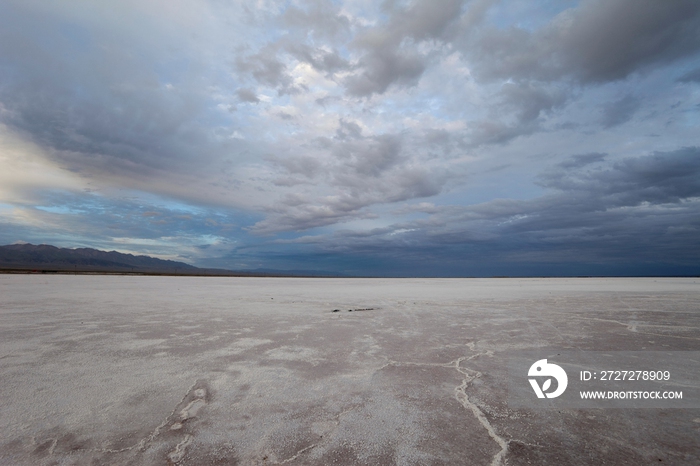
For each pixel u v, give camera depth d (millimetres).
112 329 6160
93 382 3467
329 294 14891
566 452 2256
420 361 4277
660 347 4980
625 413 2855
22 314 7812
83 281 23938
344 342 5273
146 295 13109
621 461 2145
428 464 2111
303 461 2146
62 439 2387
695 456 2195
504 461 2146
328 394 3217
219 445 2324
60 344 5031
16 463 2107
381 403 3023
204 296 13117
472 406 2980
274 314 8195
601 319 7523
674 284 25141
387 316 7977
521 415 2811
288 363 4160
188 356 4434
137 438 2410
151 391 3248
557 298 12609
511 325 6766
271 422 2656
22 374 3691
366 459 2168
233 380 3561
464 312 8719
